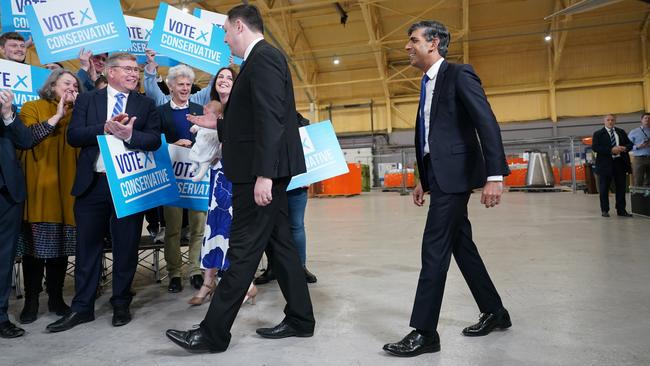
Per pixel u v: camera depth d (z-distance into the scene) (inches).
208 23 115.6
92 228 87.4
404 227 223.9
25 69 101.7
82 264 87.4
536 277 107.8
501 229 196.4
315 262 142.3
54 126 85.4
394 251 156.8
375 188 684.7
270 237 74.3
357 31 625.6
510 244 156.8
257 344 72.0
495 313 72.7
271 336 74.7
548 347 65.4
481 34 613.6
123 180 84.5
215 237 94.7
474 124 64.8
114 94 90.8
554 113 650.8
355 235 203.2
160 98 125.5
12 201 81.4
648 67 609.0
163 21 108.3
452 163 65.7
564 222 210.4
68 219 92.4
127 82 90.5
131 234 87.7
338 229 227.8
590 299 88.1
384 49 657.6
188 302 102.7
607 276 105.6
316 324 81.0
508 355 63.2
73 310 86.3
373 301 95.0
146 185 88.9
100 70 122.0
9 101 77.8
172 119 115.2
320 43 651.5
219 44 117.6
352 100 729.6
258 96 64.2
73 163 93.9
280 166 68.0
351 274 122.4
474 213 273.9
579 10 220.7
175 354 68.9
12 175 80.7
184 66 112.5
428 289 65.2
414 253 151.3
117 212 82.0
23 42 107.3
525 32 608.7
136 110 91.2
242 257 68.5
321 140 114.9
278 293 107.7
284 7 525.7
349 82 660.1
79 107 87.7
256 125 64.3
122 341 76.1
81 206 86.9
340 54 668.1
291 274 74.3
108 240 122.0
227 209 94.8
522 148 664.4
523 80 661.3
